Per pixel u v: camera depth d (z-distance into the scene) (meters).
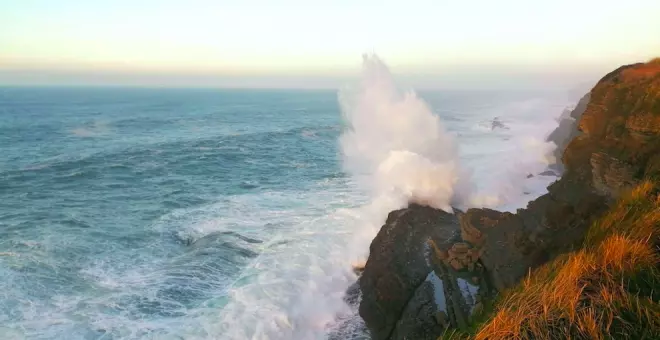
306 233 15.28
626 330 3.79
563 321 4.05
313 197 20.58
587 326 3.86
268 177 26.05
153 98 171.12
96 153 36.16
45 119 70.81
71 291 11.67
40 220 18.30
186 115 84.50
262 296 11.20
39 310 10.69
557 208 8.29
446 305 8.58
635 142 8.27
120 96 191.25
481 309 7.01
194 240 15.43
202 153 35.50
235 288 11.68
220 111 97.81
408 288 9.77
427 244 11.05
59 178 26.88
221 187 23.81
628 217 5.96
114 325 10.05
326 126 60.72
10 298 11.19
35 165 31.30
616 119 9.64
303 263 12.98
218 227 16.58
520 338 4.04
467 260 9.37
